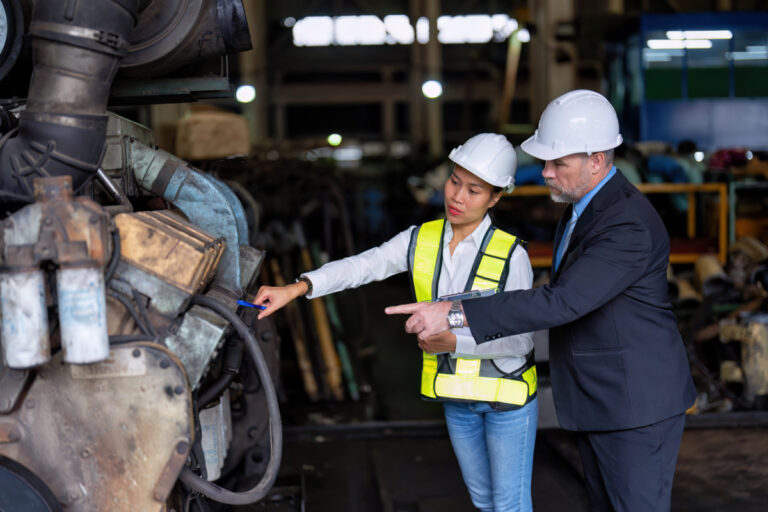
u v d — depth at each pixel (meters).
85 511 1.91
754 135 11.67
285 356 6.24
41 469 1.90
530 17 16.27
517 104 38.59
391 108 40.19
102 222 1.76
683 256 6.40
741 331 4.63
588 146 2.09
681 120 11.67
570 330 2.19
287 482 3.76
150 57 2.40
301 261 6.40
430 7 31.84
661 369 2.11
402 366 6.47
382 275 2.44
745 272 5.41
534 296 2.02
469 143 2.25
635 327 2.10
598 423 2.14
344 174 11.71
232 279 2.34
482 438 2.42
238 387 3.04
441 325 2.04
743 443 4.09
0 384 1.86
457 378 2.27
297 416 4.91
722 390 4.74
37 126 1.90
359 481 3.80
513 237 2.30
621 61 12.55
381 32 39.94
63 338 1.74
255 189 6.17
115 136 2.25
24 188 1.92
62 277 1.72
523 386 2.27
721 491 3.48
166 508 1.97
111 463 1.89
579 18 13.20
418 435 4.50
